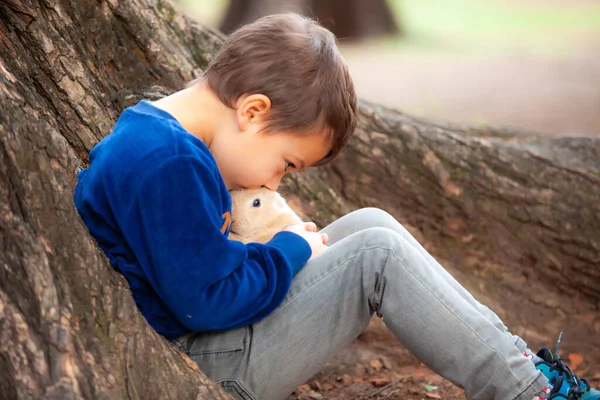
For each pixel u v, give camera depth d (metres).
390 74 12.08
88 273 2.14
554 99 10.10
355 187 4.13
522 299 4.13
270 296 2.34
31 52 2.93
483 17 18.06
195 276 2.17
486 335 2.41
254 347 2.41
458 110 9.65
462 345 2.40
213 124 2.43
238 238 2.64
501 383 2.39
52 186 2.15
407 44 14.78
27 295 2.00
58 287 2.06
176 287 2.18
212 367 2.42
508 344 2.42
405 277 2.41
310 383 3.54
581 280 4.16
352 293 2.44
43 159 2.16
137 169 2.18
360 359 3.77
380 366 3.73
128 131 2.27
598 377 3.70
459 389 3.50
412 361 3.80
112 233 2.28
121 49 3.35
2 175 2.07
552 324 4.07
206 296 2.19
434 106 9.90
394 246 2.43
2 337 1.93
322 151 2.51
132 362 2.12
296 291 2.43
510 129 4.56
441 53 13.87
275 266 2.37
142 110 2.34
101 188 2.24
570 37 15.22
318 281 2.44
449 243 4.20
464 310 2.42
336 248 2.48
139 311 2.25
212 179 2.23
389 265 2.41
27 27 2.91
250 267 2.32
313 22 2.57
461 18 17.98
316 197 3.92
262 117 2.37
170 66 3.46
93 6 3.22
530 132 4.57
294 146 2.43
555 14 18.14
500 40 15.16
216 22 14.88
